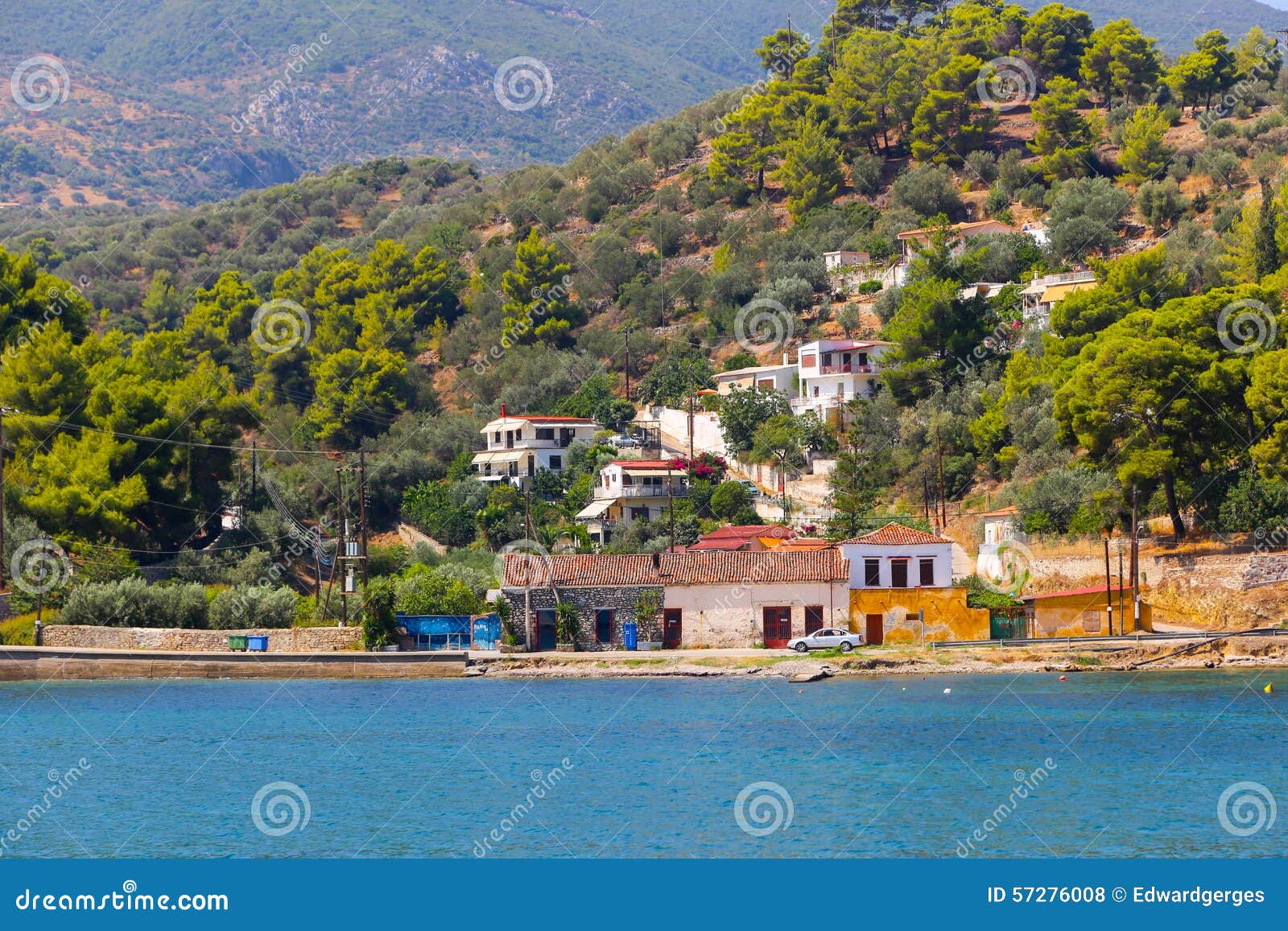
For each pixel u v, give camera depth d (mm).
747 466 143500
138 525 119250
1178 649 88562
